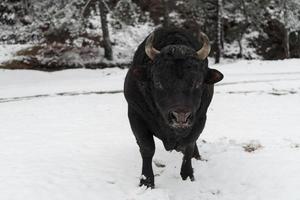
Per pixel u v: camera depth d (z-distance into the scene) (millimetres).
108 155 8617
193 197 6785
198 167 7848
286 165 7754
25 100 16562
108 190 6875
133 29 33469
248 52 33094
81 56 30266
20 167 7836
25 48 31266
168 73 5664
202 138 10023
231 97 15820
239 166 7812
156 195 6574
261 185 7020
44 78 26500
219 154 8516
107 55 30141
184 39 6621
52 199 6484
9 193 6617
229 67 27234
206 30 33438
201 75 5855
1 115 13453
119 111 13734
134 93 6504
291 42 33938
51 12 30203
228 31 33156
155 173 7676
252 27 33844
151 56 6020
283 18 34000
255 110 13484
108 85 20391
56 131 10930
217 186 7129
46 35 32531
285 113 12953
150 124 6547
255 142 9273
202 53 5949
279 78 21000
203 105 6488
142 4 34906
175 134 6297
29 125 11773
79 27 29406
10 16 34250
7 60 29891
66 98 16625
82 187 6934
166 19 31797
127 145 9375
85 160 8281
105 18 29750
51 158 8414
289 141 9508
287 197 6547
